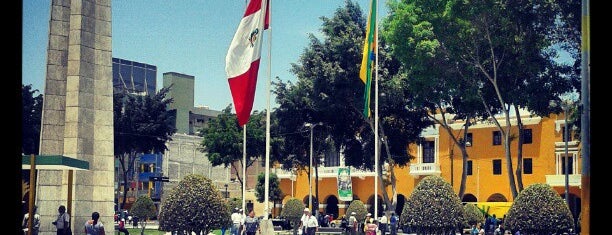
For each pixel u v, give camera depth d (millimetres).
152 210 56188
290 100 52625
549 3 37156
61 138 23609
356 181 69750
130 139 61406
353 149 53062
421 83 43188
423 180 30484
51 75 23719
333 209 72750
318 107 49312
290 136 58281
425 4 39656
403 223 30422
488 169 60469
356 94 48219
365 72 31344
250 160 69938
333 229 52312
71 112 23625
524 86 41719
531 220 27984
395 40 41062
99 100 24406
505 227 29078
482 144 61062
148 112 62812
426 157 65188
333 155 72250
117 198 70312
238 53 22172
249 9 22266
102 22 24719
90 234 21922
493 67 40750
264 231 23688
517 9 37312
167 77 81875
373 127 48469
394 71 48281
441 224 29453
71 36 23922
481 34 38781
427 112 49812
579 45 39000
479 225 45781
